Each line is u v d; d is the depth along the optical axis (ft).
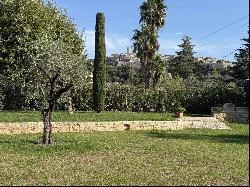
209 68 305.12
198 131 91.20
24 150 58.13
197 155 56.85
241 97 137.39
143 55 168.66
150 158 53.98
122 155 56.08
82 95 130.41
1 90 115.44
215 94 139.03
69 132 84.53
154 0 168.55
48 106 64.75
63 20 126.41
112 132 86.48
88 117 99.76
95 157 54.19
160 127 94.43
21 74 71.51
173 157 55.06
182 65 273.75
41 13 118.93
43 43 67.05
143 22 170.40
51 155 55.01
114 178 41.27
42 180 39.91
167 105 137.18
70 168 46.42
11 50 108.68
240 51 147.54
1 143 64.13
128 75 272.10
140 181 39.99
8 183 38.14
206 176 42.73
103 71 124.47
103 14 125.18
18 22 112.78
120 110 136.46
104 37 125.18
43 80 67.05
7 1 114.93
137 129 92.32
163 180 40.55
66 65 66.23
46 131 64.39
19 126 80.94
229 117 116.78
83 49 125.70
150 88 151.23
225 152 59.88
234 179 41.42
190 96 139.54
